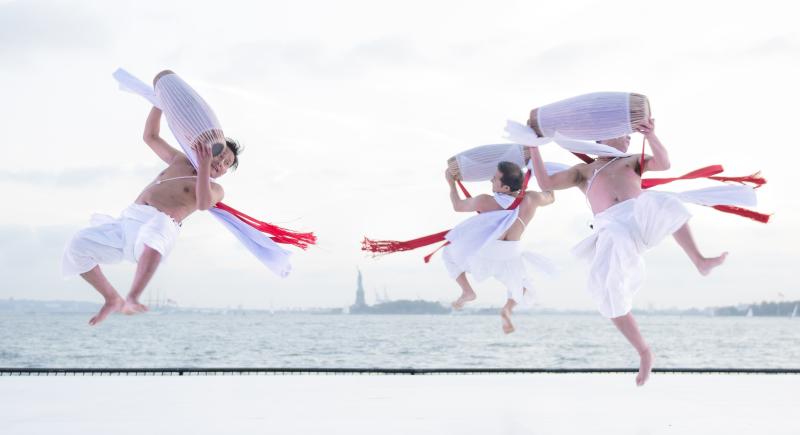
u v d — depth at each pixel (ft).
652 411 14.57
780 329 137.90
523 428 12.51
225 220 15.24
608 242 14.02
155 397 16.51
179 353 74.54
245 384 19.34
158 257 13.69
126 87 14.53
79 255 13.47
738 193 14.67
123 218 13.94
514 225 17.95
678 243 13.76
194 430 12.20
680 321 198.29
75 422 12.95
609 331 113.70
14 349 80.12
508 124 14.08
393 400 16.11
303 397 16.62
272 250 15.55
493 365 65.16
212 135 13.37
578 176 14.76
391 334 104.42
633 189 14.26
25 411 14.28
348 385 19.16
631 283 13.94
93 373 22.08
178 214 14.23
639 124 13.62
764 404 15.70
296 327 123.44
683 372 22.79
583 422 13.15
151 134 14.88
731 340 95.96
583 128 13.71
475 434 11.93
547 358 71.67
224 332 107.96
